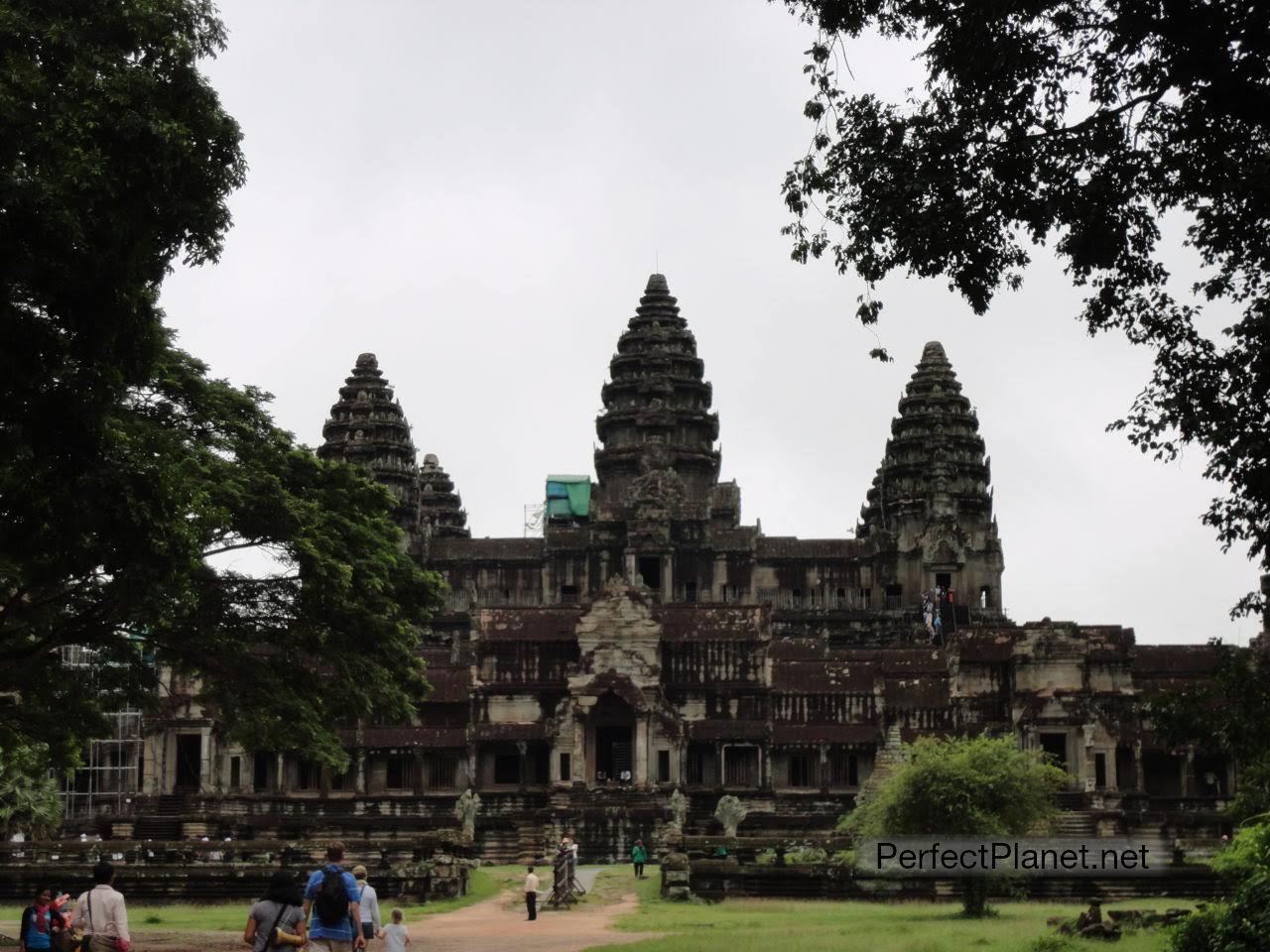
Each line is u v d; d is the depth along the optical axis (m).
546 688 149.88
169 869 83.88
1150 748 146.75
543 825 132.50
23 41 45.91
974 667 150.38
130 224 45.31
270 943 37.28
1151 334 46.41
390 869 87.12
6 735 71.31
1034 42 43.41
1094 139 44.03
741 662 150.38
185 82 48.50
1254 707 47.22
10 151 43.41
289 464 75.69
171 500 48.50
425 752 148.62
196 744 145.75
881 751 144.75
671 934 67.06
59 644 65.44
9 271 42.78
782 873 87.44
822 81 46.47
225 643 71.69
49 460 46.22
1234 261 45.62
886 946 59.50
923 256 45.38
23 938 46.12
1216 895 84.44
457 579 199.88
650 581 195.50
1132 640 149.88
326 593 71.69
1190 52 41.59
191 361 74.06
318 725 72.56
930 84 45.38
